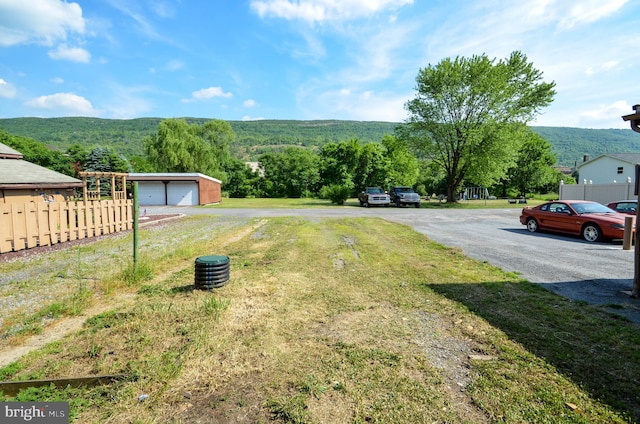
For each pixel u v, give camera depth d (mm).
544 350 3338
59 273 6254
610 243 9758
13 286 5480
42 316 4273
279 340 3537
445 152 32469
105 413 2445
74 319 4195
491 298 4887
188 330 3734
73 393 2674
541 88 30031
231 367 3018
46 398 2605
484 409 2488
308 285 5488
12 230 8102
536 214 12078
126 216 12422
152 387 2729
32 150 45250
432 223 15133
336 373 2938
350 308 4492
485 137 29078
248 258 7570
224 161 53594
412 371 2986
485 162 29469
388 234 11477
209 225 13805
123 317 4125
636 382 2795
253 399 2602
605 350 3328
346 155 48562
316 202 35344
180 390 2701
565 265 7031
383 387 2748
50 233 9047
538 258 7711
